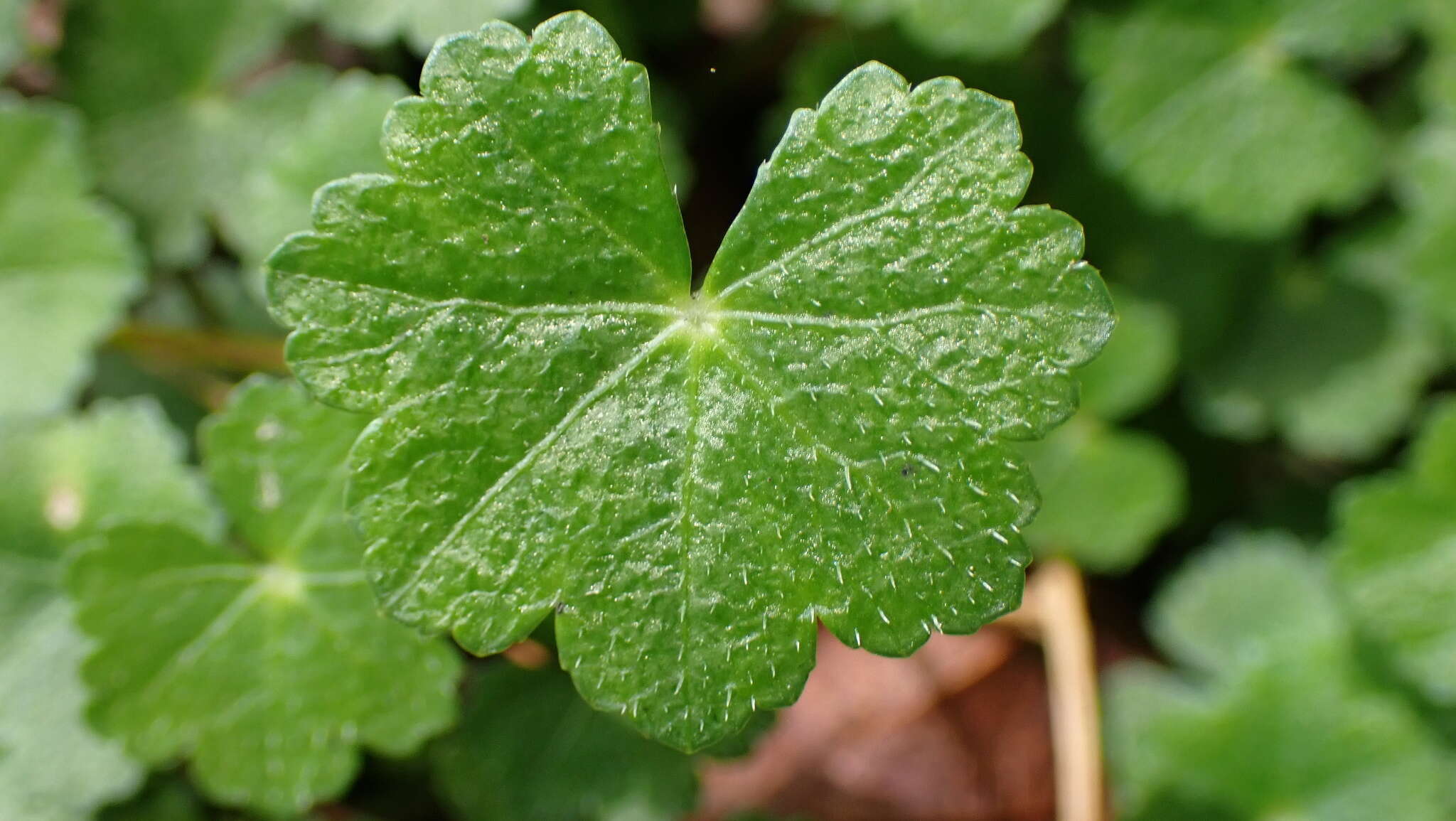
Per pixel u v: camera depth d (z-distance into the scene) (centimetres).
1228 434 14
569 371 9
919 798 13
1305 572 13
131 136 12
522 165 9
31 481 11
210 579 10
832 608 9
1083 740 12
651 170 9
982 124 9
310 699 10
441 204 9
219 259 12
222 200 12
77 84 12
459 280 9
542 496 9
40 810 11
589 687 9
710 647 9
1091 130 12
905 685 13
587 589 9
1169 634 13
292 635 10
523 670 11
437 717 10
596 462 9
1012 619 13
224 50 12
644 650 9
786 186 9
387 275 9
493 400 9
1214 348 14
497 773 11
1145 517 12
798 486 9
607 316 9
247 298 12
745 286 9
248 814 11
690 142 14
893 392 9
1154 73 12
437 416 9
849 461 9
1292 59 12
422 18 11
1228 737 12
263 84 12
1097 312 9
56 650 11
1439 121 13
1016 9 12
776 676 9
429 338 9
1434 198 12
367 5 11
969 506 9
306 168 11
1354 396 13
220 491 10
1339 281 14
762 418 9
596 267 9
